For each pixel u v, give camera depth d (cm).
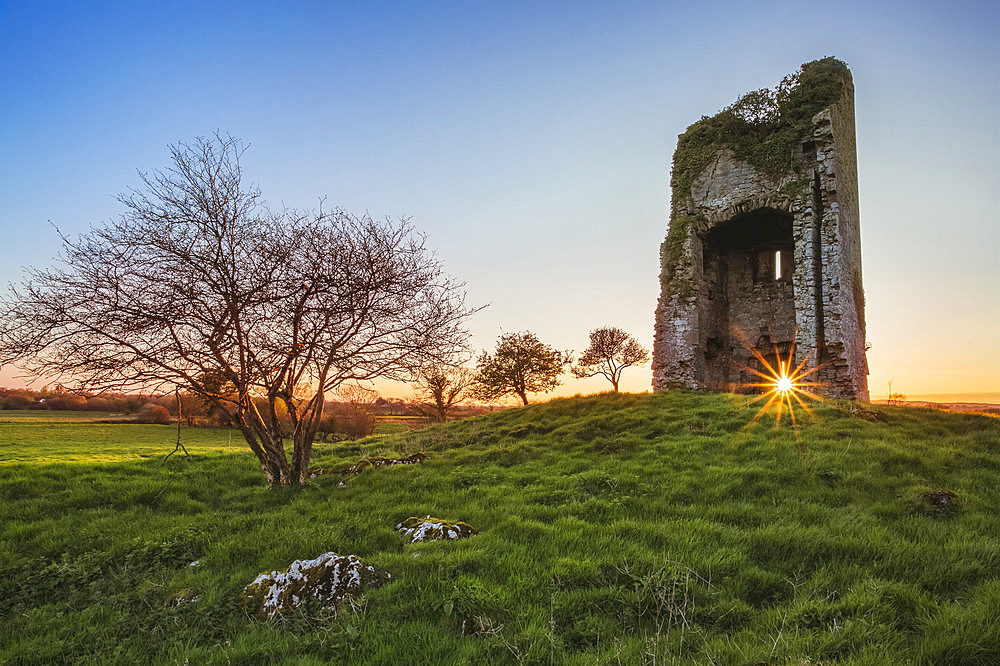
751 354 2419
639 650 380
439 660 380
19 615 490
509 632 412
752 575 504
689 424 1305
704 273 2327
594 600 462
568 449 1234
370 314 1073
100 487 1009
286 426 2038
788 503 743
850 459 923
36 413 3669
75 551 666
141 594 505
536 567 528
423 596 465
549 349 4134
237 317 985
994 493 765
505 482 961
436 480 991
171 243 967
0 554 652
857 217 2325
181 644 409
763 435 1147
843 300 1944
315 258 1023
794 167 2083
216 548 629
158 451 1919
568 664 371
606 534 626
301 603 465
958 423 1250
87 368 934
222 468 1246
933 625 390
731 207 2184
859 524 635
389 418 3497
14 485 993
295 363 1067
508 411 1906
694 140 2358
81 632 438
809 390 1933
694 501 775
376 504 845
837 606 431
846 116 2220
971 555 526
